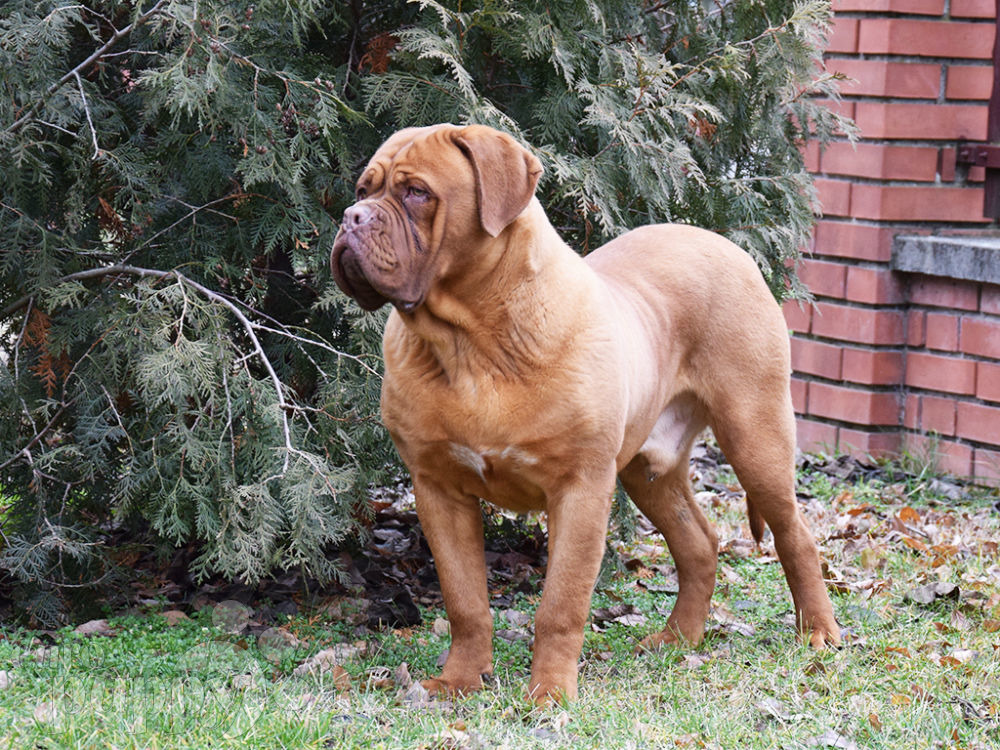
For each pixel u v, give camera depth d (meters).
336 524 5.96
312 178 6.34
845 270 10.14
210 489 5.76
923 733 4.70
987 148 9.87
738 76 6.68
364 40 6.88
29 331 6.09
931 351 9.96
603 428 4.87
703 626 6.01
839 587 6.88
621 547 7.64
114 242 6.51
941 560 7.30
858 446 10.16
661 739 4.47
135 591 6.43
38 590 6.01
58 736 4.10
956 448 9.78
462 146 4.70
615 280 5.55
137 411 6.22
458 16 6.11
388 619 6.28
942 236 10.02
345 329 6.68
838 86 10.05
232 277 6.39
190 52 5.63
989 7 9.90
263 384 5.94
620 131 6.18
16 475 6.16
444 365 4.88
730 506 8.71
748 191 7.04
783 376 5.83
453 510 5.20
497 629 6.13
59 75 6.03
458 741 4.31
